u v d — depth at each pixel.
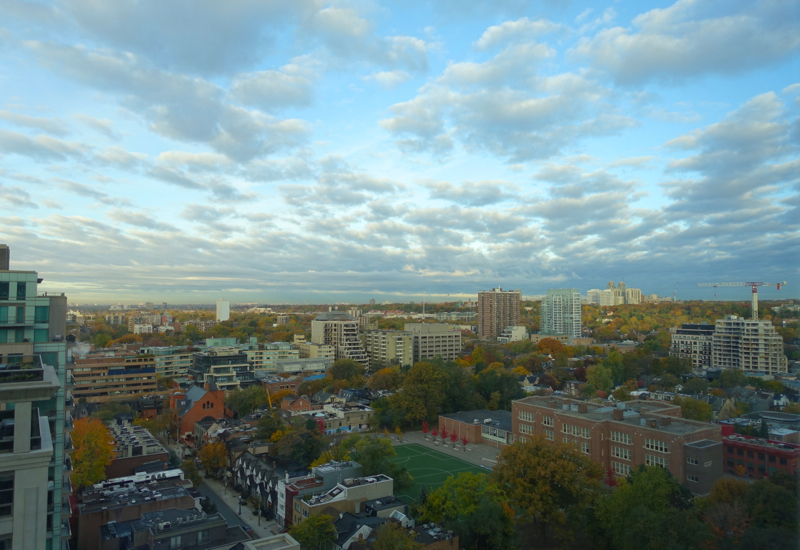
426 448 158.88
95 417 157.25
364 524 82.50
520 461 91.75
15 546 45.41
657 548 69.88
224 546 76.00
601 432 121.31
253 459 123.00
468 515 84.25
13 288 83.69
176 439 174.00
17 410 47.19
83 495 92.19
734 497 81.44
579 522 87.19
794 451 110.81
